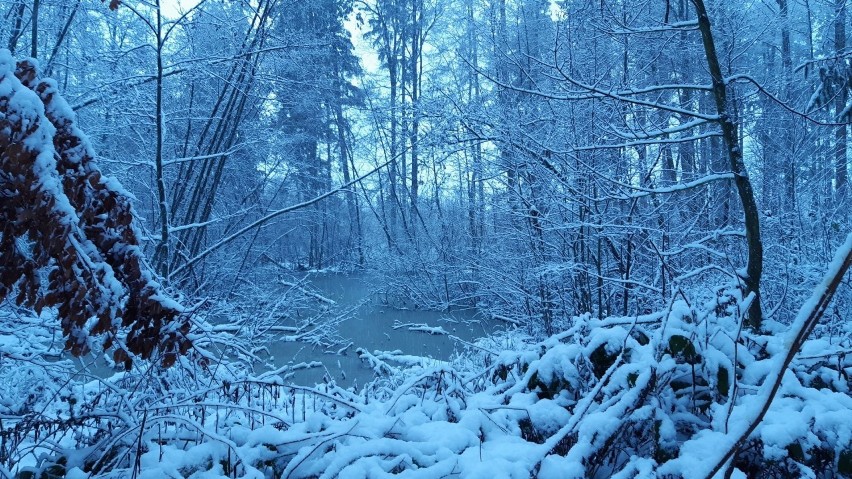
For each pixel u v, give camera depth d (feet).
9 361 15.58
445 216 50.24
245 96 30.01
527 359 12.27
